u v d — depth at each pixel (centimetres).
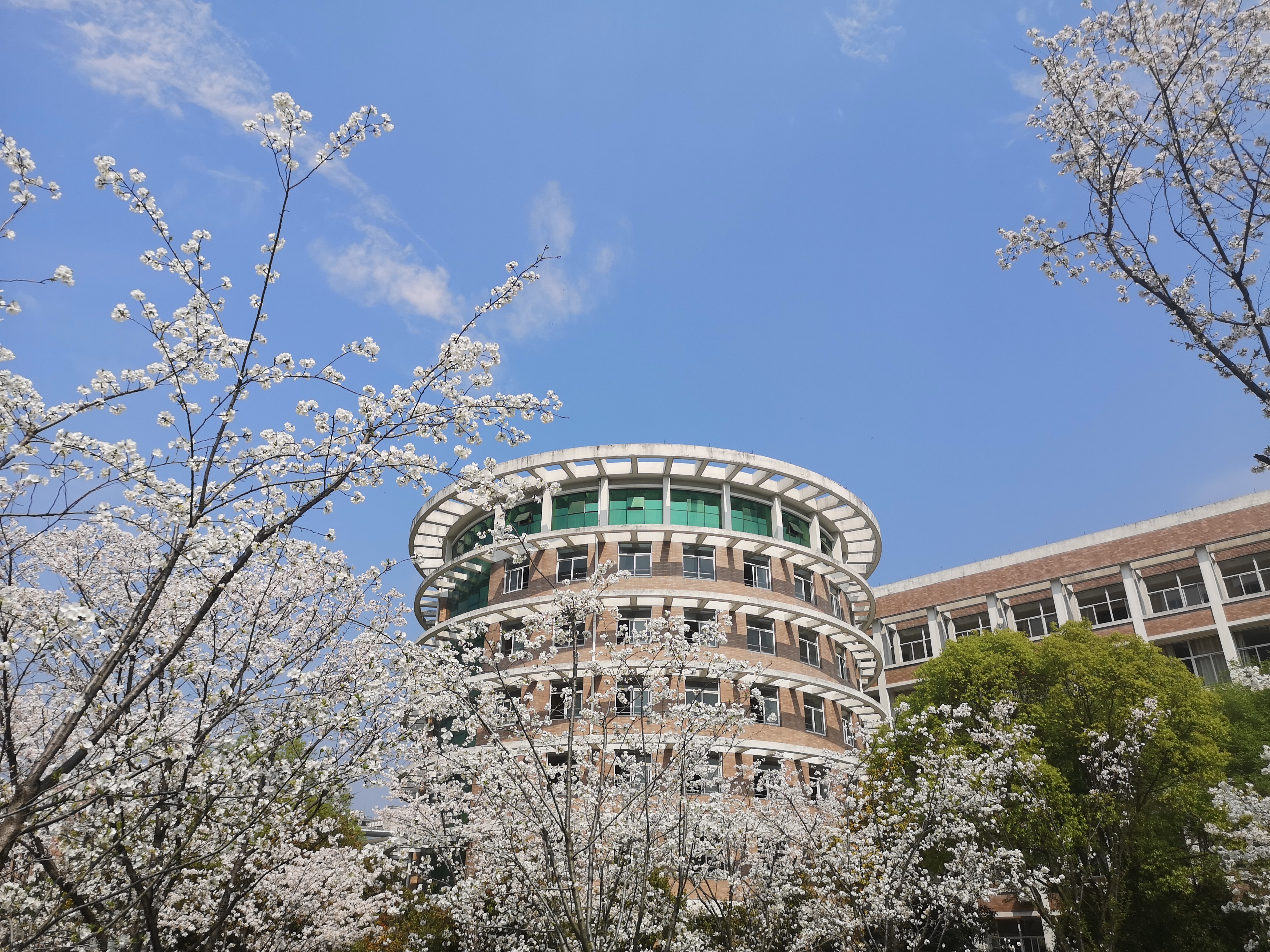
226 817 1162
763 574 3816
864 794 2192
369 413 1098
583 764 1680
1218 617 3972
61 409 869
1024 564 4709
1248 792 2253
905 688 4881
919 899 2055
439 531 4316
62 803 852
